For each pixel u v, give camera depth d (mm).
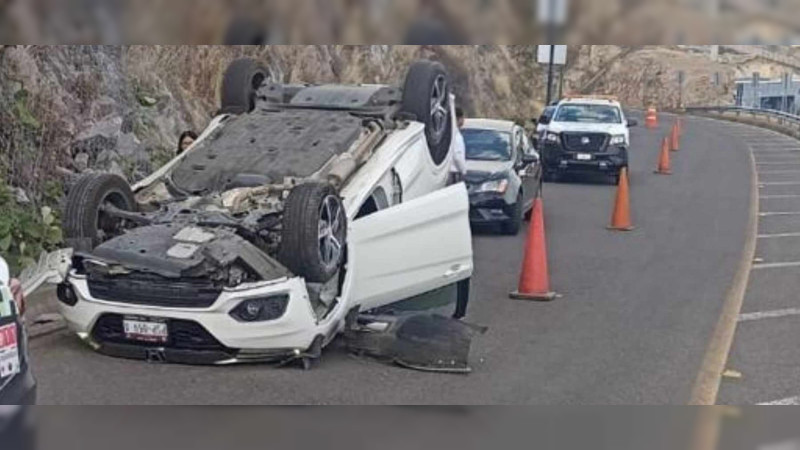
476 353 7879
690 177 25031
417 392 6742
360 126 8773
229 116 9461
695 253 13328
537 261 10023
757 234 15344
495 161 14695
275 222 7402
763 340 8633
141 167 12492
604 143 22000
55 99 11383
